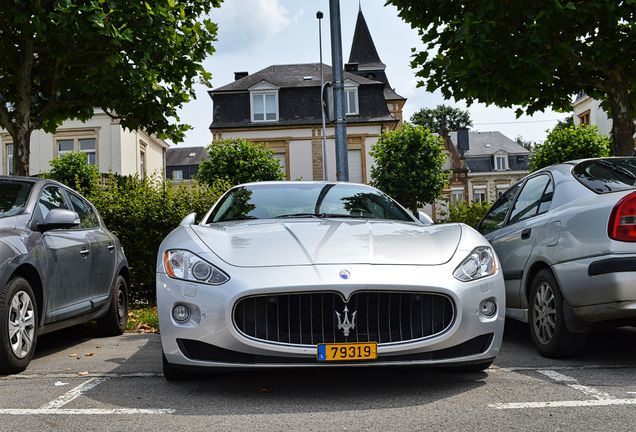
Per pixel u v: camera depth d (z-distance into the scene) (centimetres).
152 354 550
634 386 395
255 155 3538
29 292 488
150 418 340
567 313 473
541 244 511
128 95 931
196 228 451
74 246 584
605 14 743
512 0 749
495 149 7800
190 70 939
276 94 4150
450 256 406
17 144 890
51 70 927
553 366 465
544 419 325
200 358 384
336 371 451
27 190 562
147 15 806
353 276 374
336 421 328
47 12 777
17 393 402
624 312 423
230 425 324
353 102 4119
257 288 369
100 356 545
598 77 887
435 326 382
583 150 3123
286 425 322
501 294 405
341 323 371
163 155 4597
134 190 999
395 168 3606
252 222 484
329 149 4094
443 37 862
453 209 1488
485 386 402
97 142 3547
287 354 368
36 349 597
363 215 522
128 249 973
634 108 906
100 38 797
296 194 558
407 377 430
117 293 685
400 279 376
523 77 782
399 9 881
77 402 376
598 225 443
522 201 597
